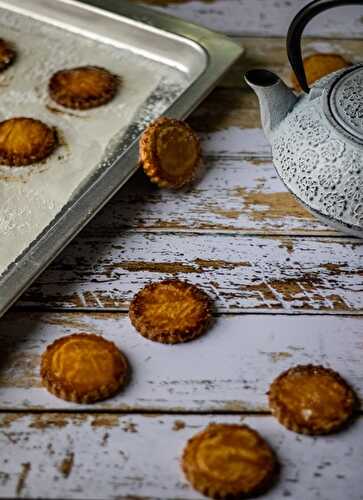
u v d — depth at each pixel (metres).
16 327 0.83
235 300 0.85
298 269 0.88
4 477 0.74
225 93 1.04
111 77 1.03
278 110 0.88
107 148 0.97
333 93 0.85
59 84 1.02
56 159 0.96
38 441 0.76
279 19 1.13
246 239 0.90
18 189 0.93
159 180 0.92
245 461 0.74
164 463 0.75
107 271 0.87
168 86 1.04
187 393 0.79
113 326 0.83
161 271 0.87
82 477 0.74
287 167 0.86
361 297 0.86
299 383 0.78
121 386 0.79
